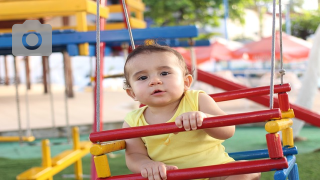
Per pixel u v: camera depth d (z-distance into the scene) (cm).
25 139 430
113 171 415
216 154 201
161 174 166
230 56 1207
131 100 1080
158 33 312
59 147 587
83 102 1057
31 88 1658
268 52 1078
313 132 607
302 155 452
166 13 1568
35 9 332
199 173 163
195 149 198
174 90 191
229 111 832
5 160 509
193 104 201
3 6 334
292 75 1037
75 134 401
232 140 568
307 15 1678
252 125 690
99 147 169
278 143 159
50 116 811
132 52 201
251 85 1149
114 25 567
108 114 819
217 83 436
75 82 1723
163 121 204
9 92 1460
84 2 327
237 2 1645
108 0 692
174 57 196
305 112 375
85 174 422
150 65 191
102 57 329
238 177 186
